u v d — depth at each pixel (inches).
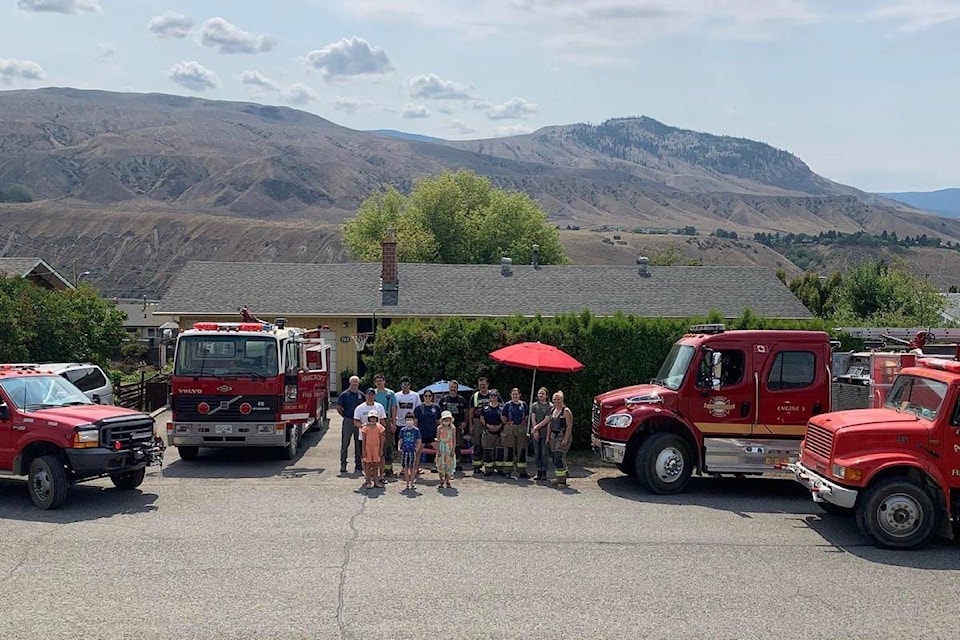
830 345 606.5
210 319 1244.5
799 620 346.9
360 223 2410.2
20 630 318.3
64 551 421.7
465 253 2362.2
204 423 663.1
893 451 462.9
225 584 374.3
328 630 323.9
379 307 1259.8
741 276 1379.2
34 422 518.0
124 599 353.4
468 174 2527.1
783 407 594.9
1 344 915.4
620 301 1286.9
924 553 451.2
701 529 491.5
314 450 757.3
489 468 647.1
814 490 487.5
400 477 637.3
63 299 1039.6
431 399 656.4
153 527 472.1
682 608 357.1
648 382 761.0
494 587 377.7
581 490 602.2
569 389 764.6
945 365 478.3
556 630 329.4
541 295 1311.5
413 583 380.5
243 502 540.4
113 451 522.6
